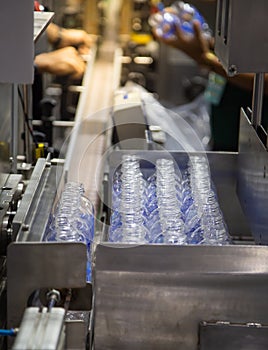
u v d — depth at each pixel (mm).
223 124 5125
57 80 4773
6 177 2471
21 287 1858
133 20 6266
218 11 2553
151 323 1915
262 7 2148
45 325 1554
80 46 5113
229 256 1884
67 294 1888
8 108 2695
